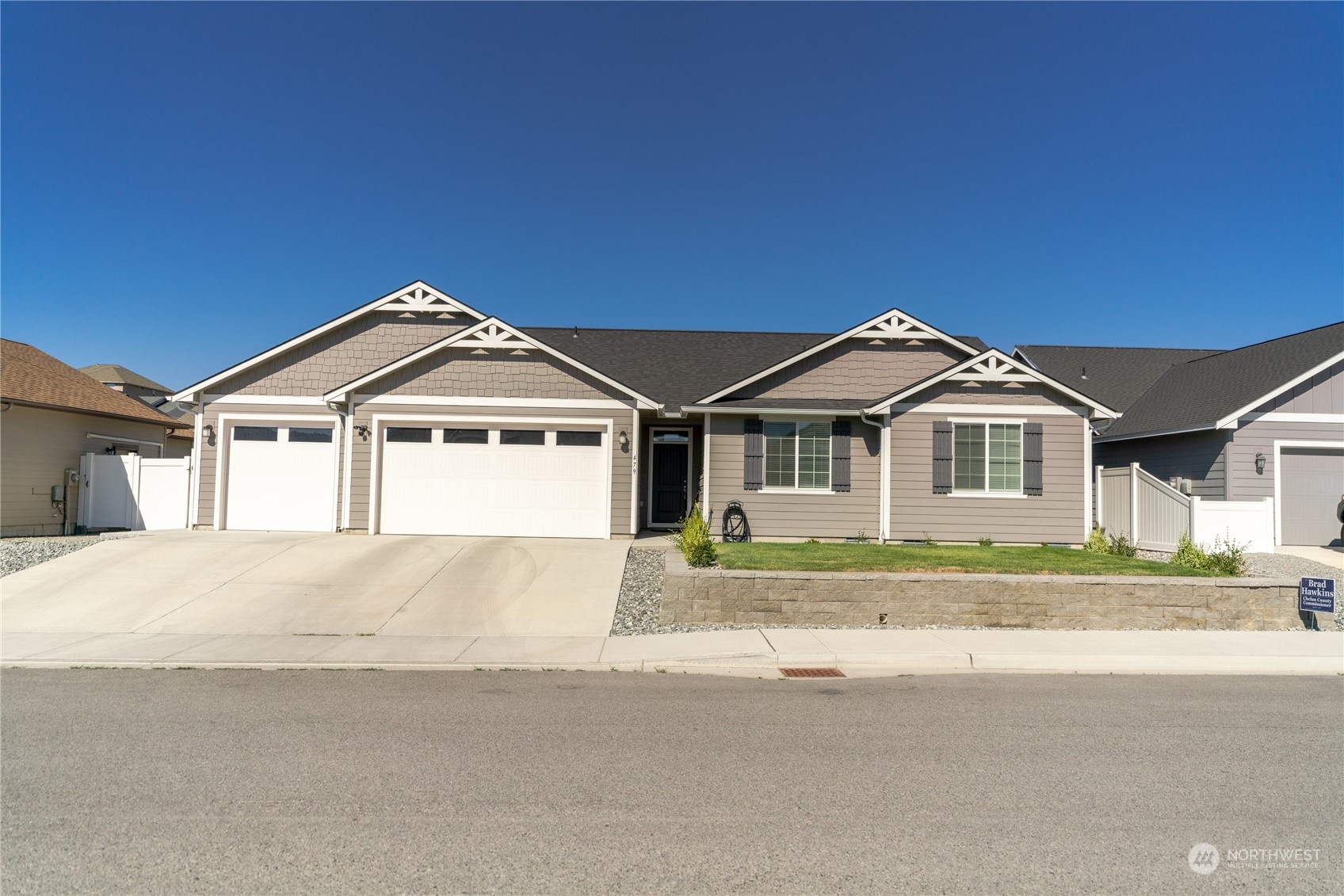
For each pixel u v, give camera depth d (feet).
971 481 56.70
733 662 29.01
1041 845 14.08
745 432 57.21
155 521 61.52
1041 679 27.30
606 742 19.66
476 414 55.62
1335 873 13.12
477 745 19.33
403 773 17.35
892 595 35.73
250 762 18.01
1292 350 65.31
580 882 12.55
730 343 74.02
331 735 20.06
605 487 55.26
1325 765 18.40
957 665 29.32
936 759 18.61
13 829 14.38
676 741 19.85
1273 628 36.01
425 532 55.26
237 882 12.46
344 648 30.66
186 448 94.17
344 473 56.24
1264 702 24.26
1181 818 15.35
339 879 12.58
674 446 64.18
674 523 63.52
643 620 35.76
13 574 41.70
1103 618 35.88
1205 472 62.44
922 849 13.84
